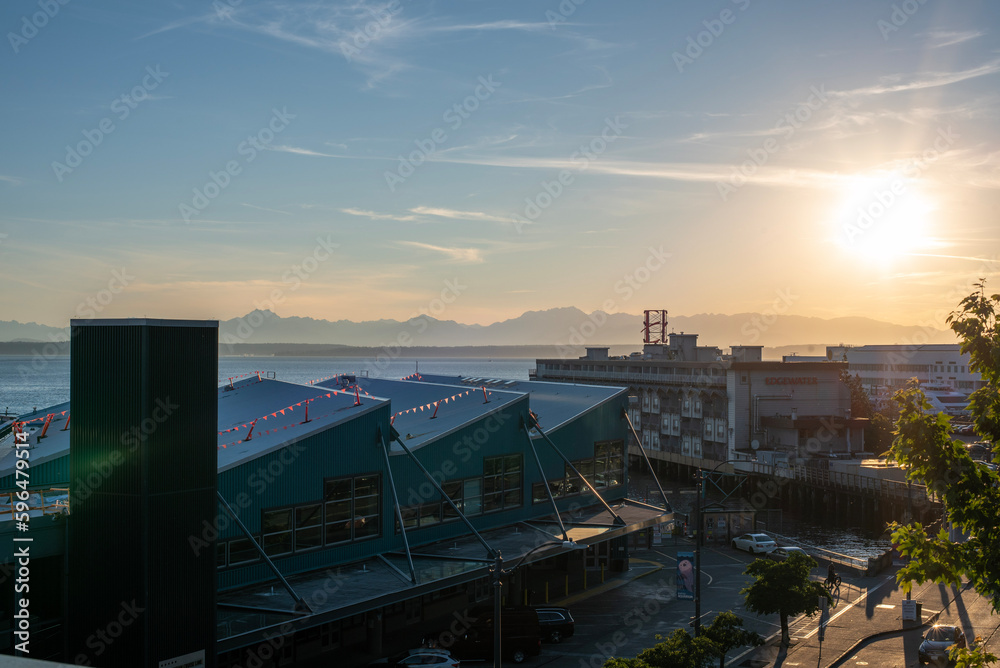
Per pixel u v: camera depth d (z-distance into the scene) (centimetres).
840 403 9938
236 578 3262
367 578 3456
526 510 4759
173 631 2616
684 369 10712
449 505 4250
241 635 2766
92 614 2623
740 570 5325
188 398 2698
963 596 4566
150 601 2564
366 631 3759
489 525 4506
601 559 5212
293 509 3509
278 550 3447
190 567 2673
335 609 3020
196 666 2652
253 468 3366
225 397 5850
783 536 6769
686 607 4388
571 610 4353
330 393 4691
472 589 4359
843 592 4722
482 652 3550
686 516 6700
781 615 3688
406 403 5591
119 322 2631
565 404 5681
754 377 9650
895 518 7338
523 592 4528
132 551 2581
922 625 4022
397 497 3922
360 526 3800
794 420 9181
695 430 10456
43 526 2631
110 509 2622
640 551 5959
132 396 2603
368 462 3841
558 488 5041
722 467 9669
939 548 1374
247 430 4219
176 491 2655
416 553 3903
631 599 4562
